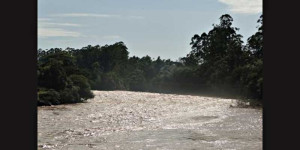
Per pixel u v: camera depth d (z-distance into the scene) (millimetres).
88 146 23469
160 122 35844
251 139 26375
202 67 109250
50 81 54312
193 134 28500
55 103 52250
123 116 40281
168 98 71188
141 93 86375
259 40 90375
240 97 63625
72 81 59812
